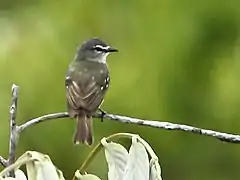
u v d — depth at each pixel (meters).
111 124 13.26
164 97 13.45
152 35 13.62
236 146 13.90
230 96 13.70
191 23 13.55
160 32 13.58
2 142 13.26
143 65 13.48
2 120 13.36
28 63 13.77
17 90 7.14
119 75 13.43
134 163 5.73
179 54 13.50
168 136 13.55
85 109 8.77
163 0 13.57
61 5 14.16
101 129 13.27
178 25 13.55
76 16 14.03
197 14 13.55
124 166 5.85
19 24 14.48
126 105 13.34
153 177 5.69
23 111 13.55
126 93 13.35
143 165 5.72
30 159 5.59
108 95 13.31
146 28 13.65
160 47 13.52
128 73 13.48
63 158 13.58
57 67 13.68
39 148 13.52
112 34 13.92
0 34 14.32
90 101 8.99
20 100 13.55
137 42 13.66
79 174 5.85
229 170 14.03
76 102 8.86
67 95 9.41
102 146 5.96
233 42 13.67
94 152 5.99
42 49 13.86
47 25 14.13
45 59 13.74
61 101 13.53
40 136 13.48
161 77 13.45
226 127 13.72
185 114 13.59
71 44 13.94
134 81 13.43
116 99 13.33
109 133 13.27
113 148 5.89
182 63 13.52
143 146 5.77
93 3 13.99
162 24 13.58
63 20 14.05
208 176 13.96
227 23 13.60
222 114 13.72
